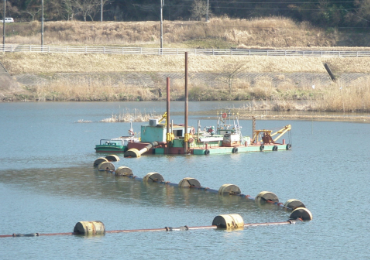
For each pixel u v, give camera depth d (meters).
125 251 71.00
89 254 69.94
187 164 126.88
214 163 128.00
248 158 135.50
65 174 116.38
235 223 80.38
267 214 87.00
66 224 81.56
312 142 163.25
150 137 144.50
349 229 79.94
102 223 78.31
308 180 110.44
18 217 84.81
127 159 133.88
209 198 96.75
